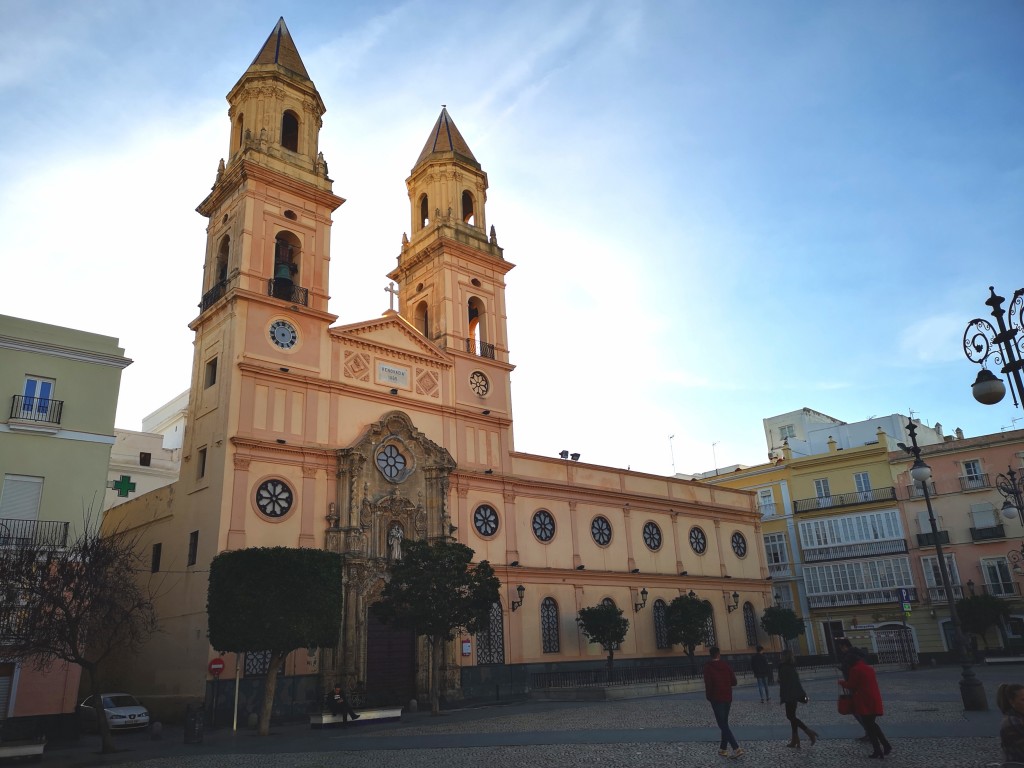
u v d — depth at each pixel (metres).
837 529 55.34
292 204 36.84
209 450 32.12
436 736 20.89
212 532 30.08
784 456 60.81
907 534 52.25
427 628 29.62
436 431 38.72
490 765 15.13
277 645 24.91
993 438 50.19
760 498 59.84
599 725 21.09
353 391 35.66
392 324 38.72
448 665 34.28
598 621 38.78
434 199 45.59
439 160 46.25
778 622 48.47
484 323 44.41
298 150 38.69
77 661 22.31
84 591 23.03
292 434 33.06
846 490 55.78
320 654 30.41
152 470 48.66
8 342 27.23
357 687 30.33
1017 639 46.53
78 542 24.92
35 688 24.97
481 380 42.19
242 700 28.12
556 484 42.78
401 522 34.88
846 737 15.96
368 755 17.73
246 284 33.91
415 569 29.89
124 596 24.94
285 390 33.50
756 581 52.28
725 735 14.37
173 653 30.38
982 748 13.48
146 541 34.62
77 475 27.45
